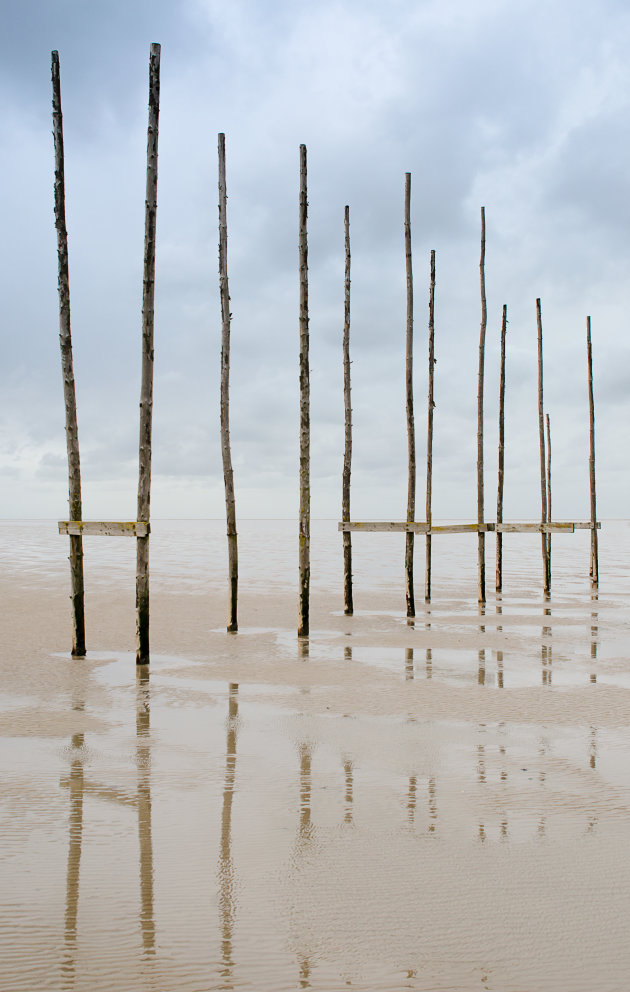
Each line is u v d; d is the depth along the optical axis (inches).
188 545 2406.5
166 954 157.5
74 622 522.3
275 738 323.3
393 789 259.1
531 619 709.9
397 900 181.2
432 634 619.8
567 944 163.2
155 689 422.6
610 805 243.4
